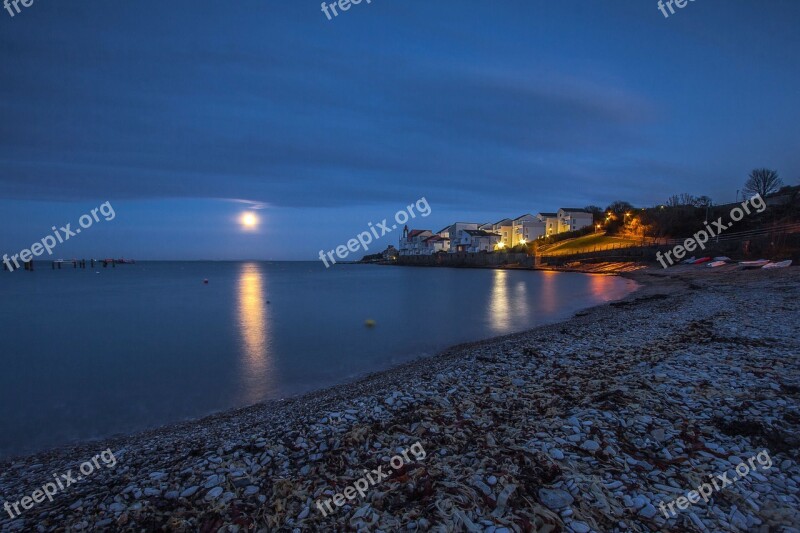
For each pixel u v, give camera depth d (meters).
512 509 5.12
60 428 11.76
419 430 7.94
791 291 27.89
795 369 10.24
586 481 5.59
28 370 17.95
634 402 8.41
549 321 28.67
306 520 5.31
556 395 9.69
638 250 80.50
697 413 7.77
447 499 5.43
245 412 12.34
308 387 14.99
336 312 35.69
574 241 115.94
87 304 43.09
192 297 50.09
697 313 22.56
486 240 138.50
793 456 5.94
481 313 34.00
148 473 7.27
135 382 16.05
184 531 5.26
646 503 5.07
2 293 56.75
